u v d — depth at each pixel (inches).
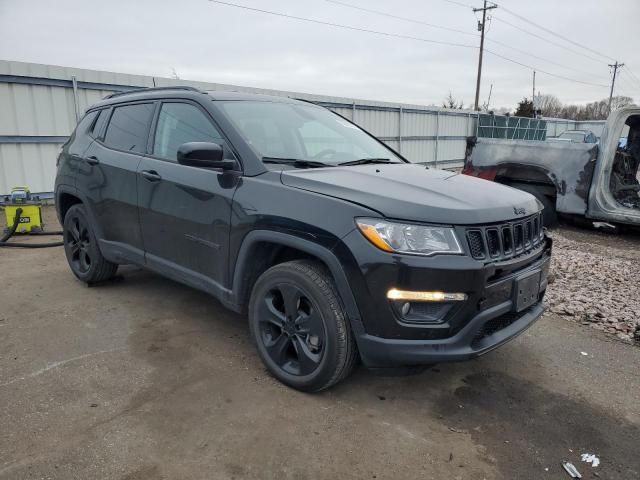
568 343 153.3
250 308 124.8
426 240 99.4
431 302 100.0
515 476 92.9
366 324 103.2
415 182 119.2
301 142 142.2
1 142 379.6
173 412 108.1
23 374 122.6
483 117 1055.0
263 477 89.9
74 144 187.3
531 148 332.8
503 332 112.0
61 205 195.9
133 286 190.1
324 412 110.3
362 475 91.4
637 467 96.7
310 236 107.7
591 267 241.3
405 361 101.7
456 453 98.7
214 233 128.3
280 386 120.0
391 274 98.7
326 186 111.3
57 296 178.5
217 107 136.0
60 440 97.7
